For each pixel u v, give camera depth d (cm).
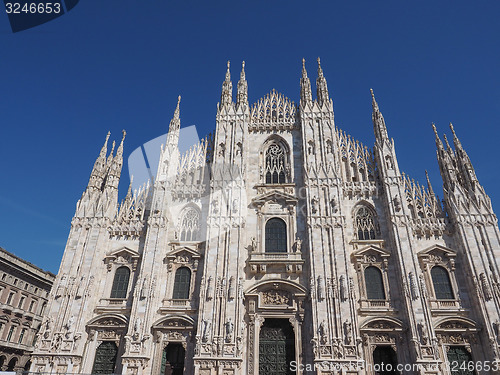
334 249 4262
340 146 5078
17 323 6944
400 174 4684
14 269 6950
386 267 4247
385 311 4016
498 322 3772
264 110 5497
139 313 4097
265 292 4191
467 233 4250
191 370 3906
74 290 4281
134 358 3881
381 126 5031
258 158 5094
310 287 4103
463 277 4150
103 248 4575
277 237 4556
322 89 5416
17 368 6825
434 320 3903
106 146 5356
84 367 3984
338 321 3903
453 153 4919
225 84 5644
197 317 4119
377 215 4581
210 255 4338
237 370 3772
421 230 4400
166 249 4544
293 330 4025
